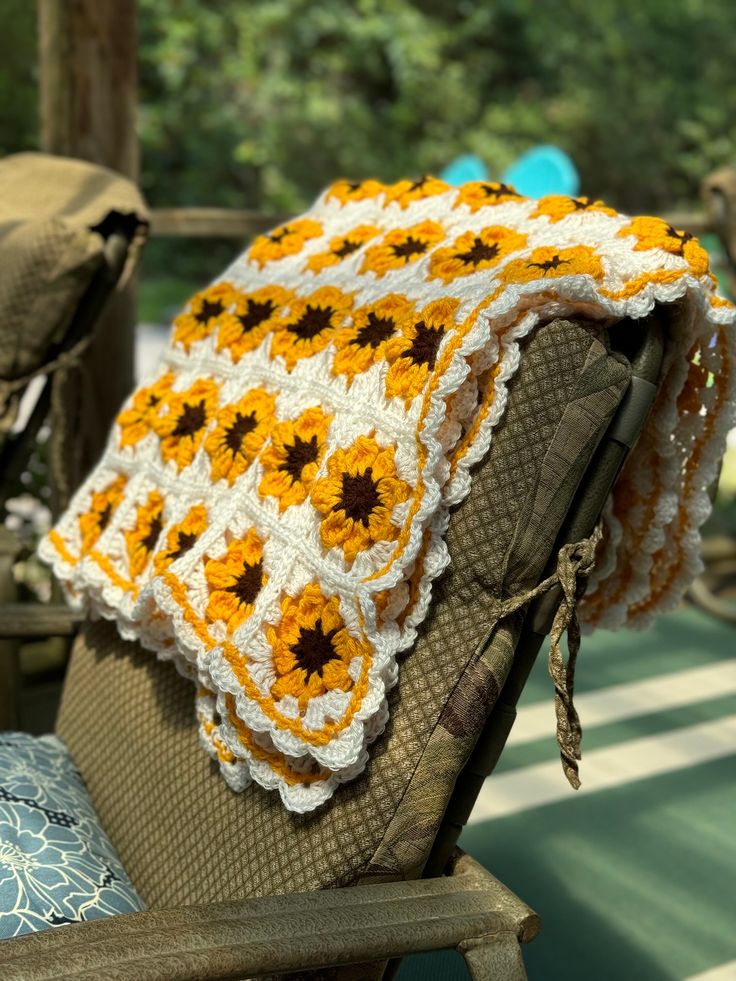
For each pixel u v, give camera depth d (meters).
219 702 0.83
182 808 0.88
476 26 7.63
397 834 0.75
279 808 0.81
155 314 6.36
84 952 0.63
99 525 1.06
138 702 0.99
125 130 1.89
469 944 0.69
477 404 0.79
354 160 7.38
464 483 0.78
